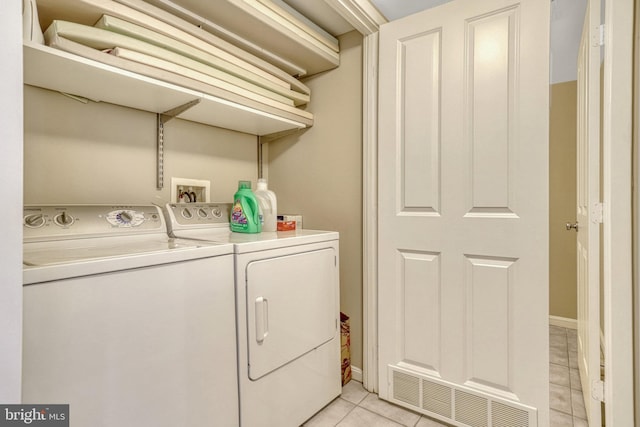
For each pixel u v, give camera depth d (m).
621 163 1.27
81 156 1.47
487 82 1.49
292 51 1.87
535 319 1.40
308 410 1.62
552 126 2.87
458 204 1.58
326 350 1.73
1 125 0.62
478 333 1.53
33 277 0.81
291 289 1.52
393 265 1.78
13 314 0.63
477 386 1.54
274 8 1.64
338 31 2.03
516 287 1.44
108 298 0.94
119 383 0.96
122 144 1.60
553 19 2.11
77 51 1.10
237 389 1.31
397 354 1.77
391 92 1.77
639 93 1.22
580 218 1.81
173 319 1.10
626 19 1.25
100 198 1.52
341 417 1.68
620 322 1.28
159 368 1.06
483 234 1.51
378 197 1.84
